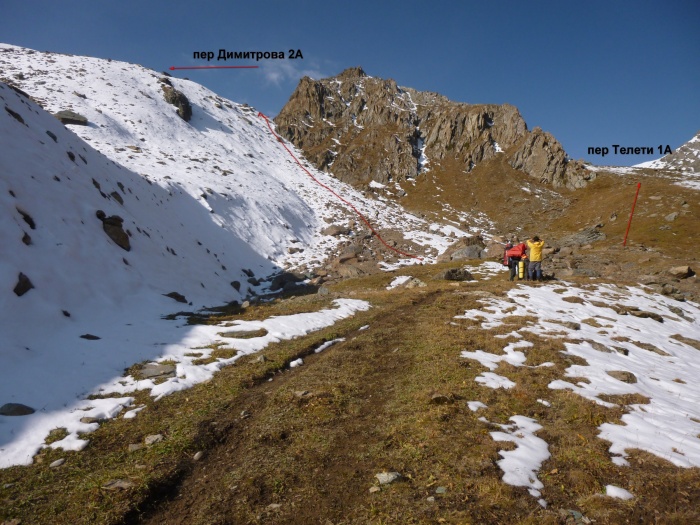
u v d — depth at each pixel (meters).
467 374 10.35
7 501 5.90
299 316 18.05
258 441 7.68
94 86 59.66
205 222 37.09
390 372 11.17
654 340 16.03
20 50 66.19
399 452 6.96
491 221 92.44
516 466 6.38
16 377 9.45
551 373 10.70
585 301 20.75
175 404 9.35
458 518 5.22
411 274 35.62
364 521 5.36
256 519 5.53
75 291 14.84
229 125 78.94
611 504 5.50
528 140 115.75
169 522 5.62
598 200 89.62
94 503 5.82
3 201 14.57
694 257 49.91
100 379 10.28
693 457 6.70
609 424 7.96
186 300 21.03
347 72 184.50
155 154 47.97
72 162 22.66
